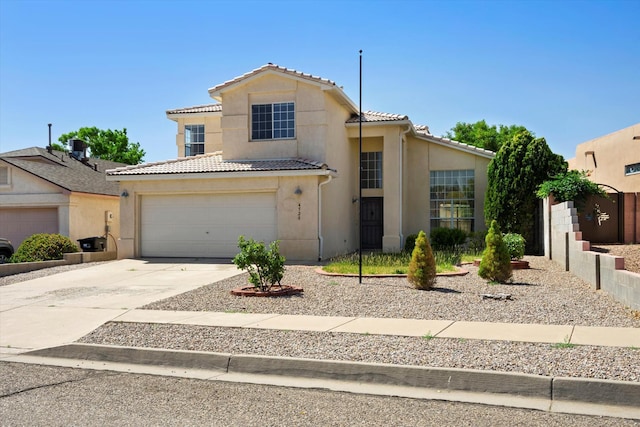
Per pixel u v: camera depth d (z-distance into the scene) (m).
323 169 19.03
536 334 8.73
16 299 14.02
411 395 6.83
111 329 10.30
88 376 8.00
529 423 5.78
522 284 13.87
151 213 21.16
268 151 21.22
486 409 6.25
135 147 55.62
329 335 9.17
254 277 13.36
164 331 9.93
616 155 24.50
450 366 7.26
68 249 21.22
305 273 16.36
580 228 17.39
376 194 24.39
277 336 9.24
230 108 21.61
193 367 8.38
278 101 21.22
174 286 15.07
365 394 6.93
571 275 15.12
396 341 8.61
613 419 5.87
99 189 26.38
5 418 6.12
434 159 24.83
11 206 24.88
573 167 30.34
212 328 9.98
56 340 9.92
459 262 18.34
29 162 26.59
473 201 24.42
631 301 10.59
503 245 14.09
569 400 6.47
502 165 21.06
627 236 17.20
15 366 8.62
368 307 11.42
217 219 20.48
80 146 31.41
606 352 7.56
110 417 6.14
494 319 9.99
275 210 19.88
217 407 6.48
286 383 7.49
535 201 20.67
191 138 25.72
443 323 9.78
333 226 21.59
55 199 24.33
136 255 21.06
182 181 20.53
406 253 21.14
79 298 13.83
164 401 6.74
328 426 5.80
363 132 23.34
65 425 5.89
